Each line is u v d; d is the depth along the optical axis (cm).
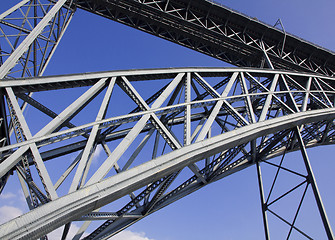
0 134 930
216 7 1934
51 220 675
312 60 2267
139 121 934
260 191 1471
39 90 918
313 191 1245
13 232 625
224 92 1191
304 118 1338
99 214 989
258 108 1736
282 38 2100
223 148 1040
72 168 1027
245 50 2044
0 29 1084
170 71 1123
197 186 1402
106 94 945
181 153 910
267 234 1344
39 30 1170
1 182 921
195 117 1483
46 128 819
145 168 836
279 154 1684
